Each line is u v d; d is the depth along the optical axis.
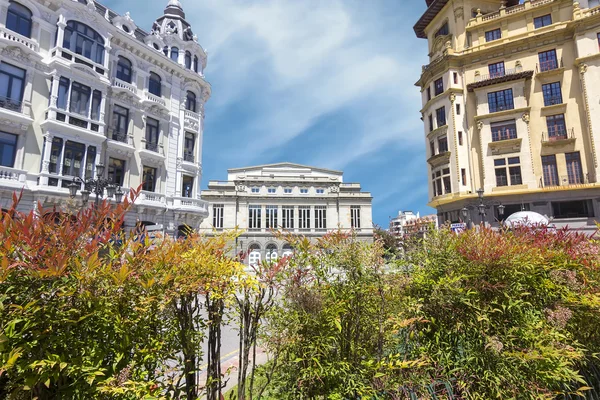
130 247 2.28
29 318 1.77
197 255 2.72
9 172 15.07
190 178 24.80
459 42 28.47
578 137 23.34
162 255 2.34
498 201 24.97
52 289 1.85
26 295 1.85
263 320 3.32
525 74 24.92
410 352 3.34
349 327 3.14
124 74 21.11
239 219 48.94
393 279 3.42
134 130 21.05
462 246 3.82
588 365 3.82
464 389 3.18
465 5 28.61
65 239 1.94
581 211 23.14
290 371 3.00
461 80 28.00
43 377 1.71
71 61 17.67
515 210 25.05
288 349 2.96
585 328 3.86
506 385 3.14
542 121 24.70
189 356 2.56
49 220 2.09
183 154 24.08
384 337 3.29
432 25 32.41
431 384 3.08
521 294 3.59
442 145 28.38
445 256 3.83
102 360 1.96
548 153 24.22
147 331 2.31
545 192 23.59
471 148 26.69
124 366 2.10
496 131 25.92
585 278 4.05
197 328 2.79
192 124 25.20
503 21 26.84
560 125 24.16
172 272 2.36
